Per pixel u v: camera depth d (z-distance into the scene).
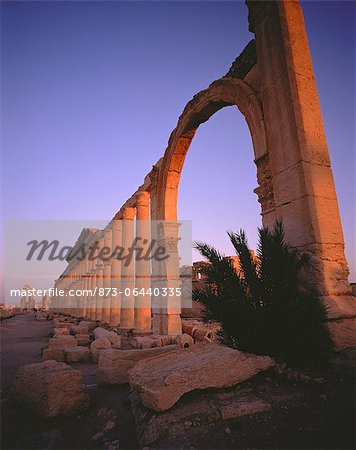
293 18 6.01
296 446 2.59
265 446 2.64
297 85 5.52
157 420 3.24
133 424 3.61
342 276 4.93
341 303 4.68
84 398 4.12
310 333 4.16
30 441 3.29
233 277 4.78
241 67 7.74
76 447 3.13
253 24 6.75
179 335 9.40
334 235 5.04
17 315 41.50
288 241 5.25
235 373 3.88
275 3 6.01
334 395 3.36
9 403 4.37
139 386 3.76
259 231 4.88
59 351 7.77
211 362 3.87
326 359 4.13
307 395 3.44
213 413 3.24
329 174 5.32
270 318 4.30
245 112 7.05
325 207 5.09
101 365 5.50
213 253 4.95
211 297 4.83
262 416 3.12
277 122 5.71
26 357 8.16
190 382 3.61
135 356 5.57
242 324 4.44
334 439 2.62
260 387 3.81
